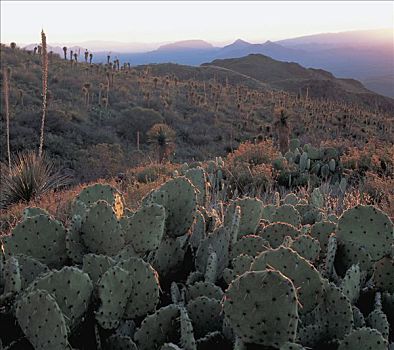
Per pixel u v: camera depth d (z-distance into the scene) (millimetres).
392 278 2848
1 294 2314
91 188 3504
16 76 39000
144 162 18125
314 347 2396
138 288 2352
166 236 3053
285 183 8672
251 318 1932
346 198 6262
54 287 2109
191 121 38625
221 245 3078
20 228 2732
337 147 11898
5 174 10742
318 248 2928
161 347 2139
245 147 10938
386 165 9148
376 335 2193
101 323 2186
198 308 2432
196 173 4625
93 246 2738
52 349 1960
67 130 27172
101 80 46156
